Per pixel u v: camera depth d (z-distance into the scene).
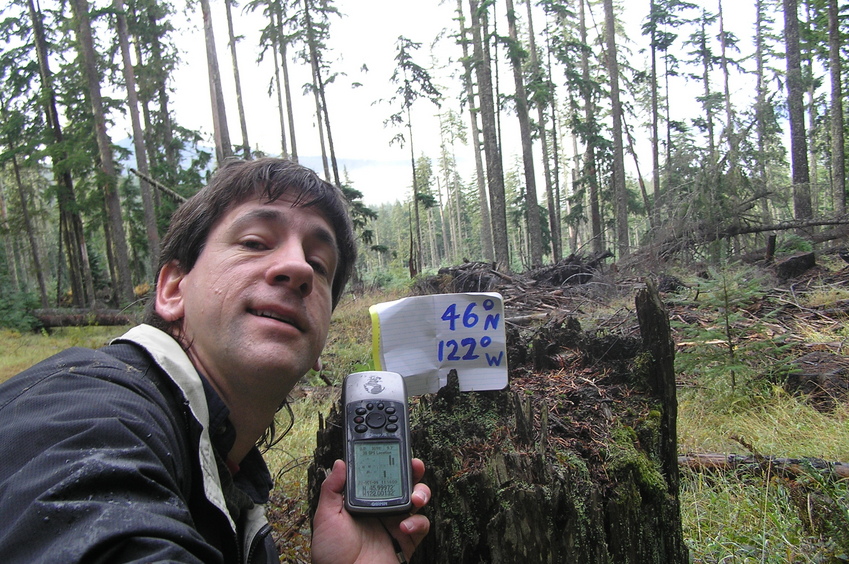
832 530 2.40
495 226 19.80
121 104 23.67
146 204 18.88
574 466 1.66
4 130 22.05
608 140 26.39
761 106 11.76
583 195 29.08
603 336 2.46
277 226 1.26
